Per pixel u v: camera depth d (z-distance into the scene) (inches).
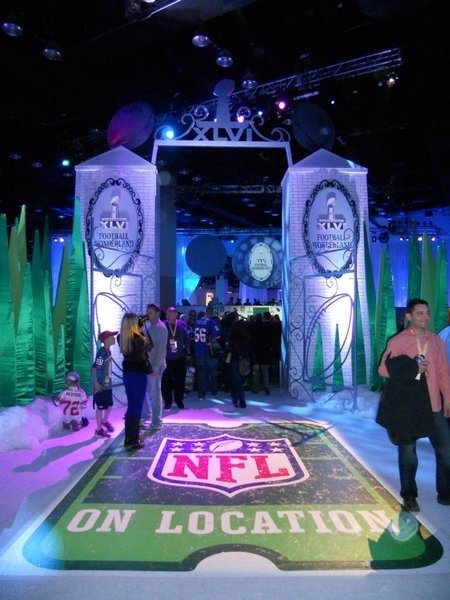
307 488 197.9
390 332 370.0
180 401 368.2
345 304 403.5
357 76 483.2
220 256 714.8
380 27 427.5
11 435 252.8
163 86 507.2
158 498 186.9
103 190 407.5
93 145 638.5
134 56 443.8
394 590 126.8
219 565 138.4
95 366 279.1
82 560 140.7
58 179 765.9
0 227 308.7
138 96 511.5
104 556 143.1
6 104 503.5
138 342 259.9
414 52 402.9
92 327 355.9
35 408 300.0
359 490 195.8
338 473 216.8
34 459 236.2
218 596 124.3
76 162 669.3
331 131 435.5
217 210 972.6
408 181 808.9
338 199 412.2
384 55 462.0
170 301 703.1
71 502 182.5
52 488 196.9
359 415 336.5
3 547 148.4
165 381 367.6
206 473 216.5
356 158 696.4
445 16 352.2
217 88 430.6
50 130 609.3
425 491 195.5
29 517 169.6
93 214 406.0
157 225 425.4
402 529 160.4
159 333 301.1
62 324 350.0
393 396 170.9
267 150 688.4
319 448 257.3
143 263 406.3
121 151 418.0
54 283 1053.2
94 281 400.8
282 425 310.0
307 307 406.0
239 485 201.3
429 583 130.0
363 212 412.8
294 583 129.7
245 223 1127.0
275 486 200.2
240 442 268.7
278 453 248.1
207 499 186.1
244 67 494.6
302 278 406.9
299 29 432.1
